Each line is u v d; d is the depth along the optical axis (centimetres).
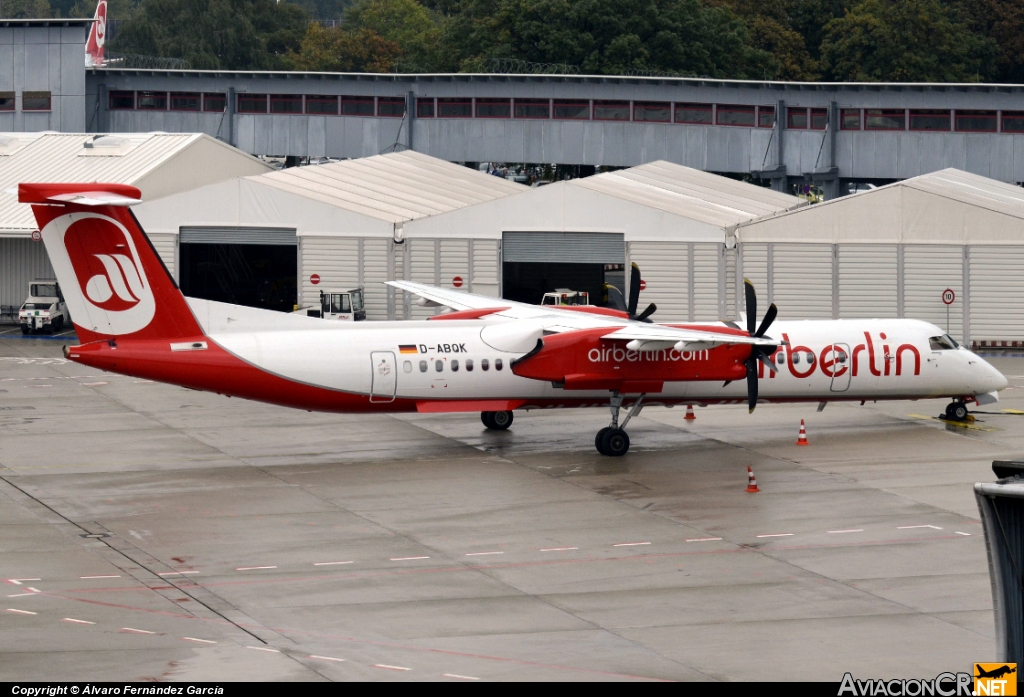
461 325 9312
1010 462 4781
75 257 8275
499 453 9231
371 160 18525
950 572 6312
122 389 11969
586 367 8975
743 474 8512
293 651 5144
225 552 6638
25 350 14225
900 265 14462
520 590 6016
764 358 9194
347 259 15112
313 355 8756
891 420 10538
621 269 18662
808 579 6200
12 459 8894
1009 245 14225
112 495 7875
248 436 9838
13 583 6062
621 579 6197
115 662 4984
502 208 14988
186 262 16725
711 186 18350
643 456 9125
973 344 14438
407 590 6006
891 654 5153
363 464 8838
